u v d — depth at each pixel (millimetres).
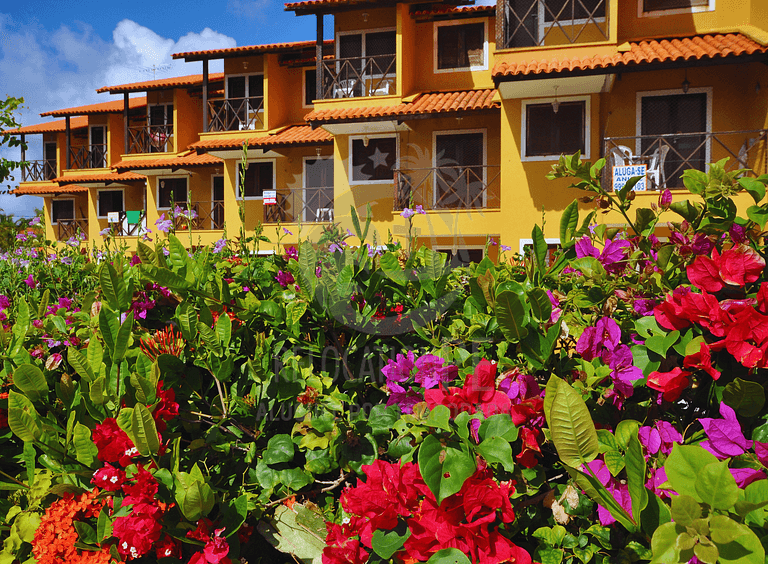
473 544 967
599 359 1105
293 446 1361
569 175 1384
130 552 1203
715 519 671
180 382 1513
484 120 13156
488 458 960
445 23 14008
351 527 1157
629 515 863
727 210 1209
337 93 14688
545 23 11695
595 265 1266
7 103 6008
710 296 997
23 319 1697
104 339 1404
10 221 19453
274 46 16344
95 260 3824
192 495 1158
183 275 1545
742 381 924
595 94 11016
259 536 1488
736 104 10523
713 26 11000
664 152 10594
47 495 1409
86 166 21875
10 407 1311
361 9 13828
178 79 19219
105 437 1297
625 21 11430
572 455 877
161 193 19422
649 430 982
